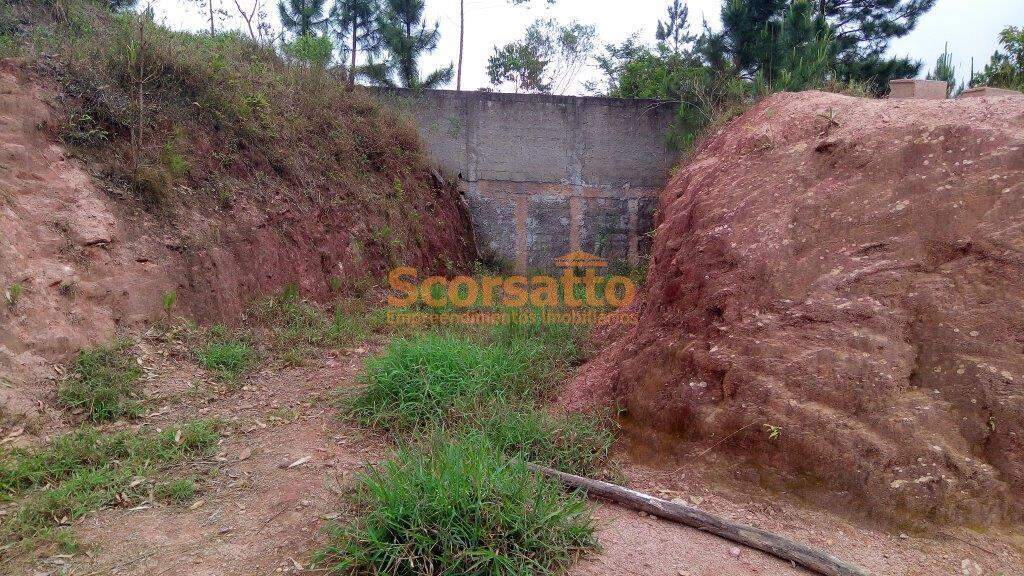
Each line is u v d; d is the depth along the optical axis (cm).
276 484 327
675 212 504
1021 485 267
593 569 247
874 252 340
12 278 425
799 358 326
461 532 242
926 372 303
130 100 627
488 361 452
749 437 323
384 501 257
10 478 308
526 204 1209
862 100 429
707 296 380
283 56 1051
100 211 530
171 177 618
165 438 366
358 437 392
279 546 266
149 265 543
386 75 1200
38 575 238
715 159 508
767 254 367
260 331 602
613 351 472
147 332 507
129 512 291
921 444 285
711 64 1042
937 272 320
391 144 1057
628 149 1209
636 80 1554
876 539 270
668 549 266
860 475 288
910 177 348
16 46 592
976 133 338
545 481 308
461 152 1201
